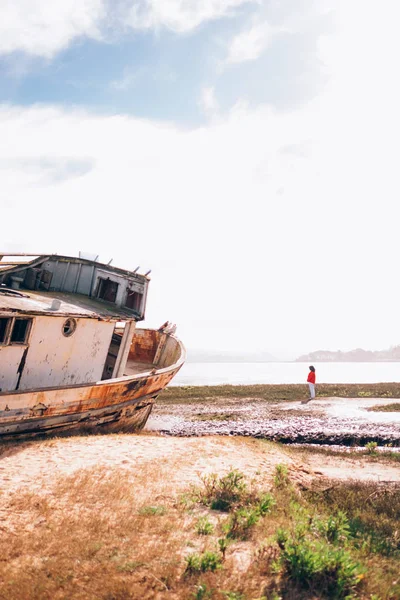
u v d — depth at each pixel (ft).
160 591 14.08
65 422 42.55
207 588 13.84
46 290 57.93
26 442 36.81
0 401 36.55
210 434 56.03
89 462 30.63
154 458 32.27
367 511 23.21
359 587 14.20
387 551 17.70
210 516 20.99
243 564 15.78
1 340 38.75
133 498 23.09
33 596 13.61
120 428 51.19
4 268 54.24
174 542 17.43
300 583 14.25
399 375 342.85
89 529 18.71
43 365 42.45
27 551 16.85
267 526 19.17
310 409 73.05
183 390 113.80
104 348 49.11
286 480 28.78
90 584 14.38
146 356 78.07
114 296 59.72
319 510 23.27
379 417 62.54
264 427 59.00
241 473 27.89
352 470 34.71
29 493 23.34
